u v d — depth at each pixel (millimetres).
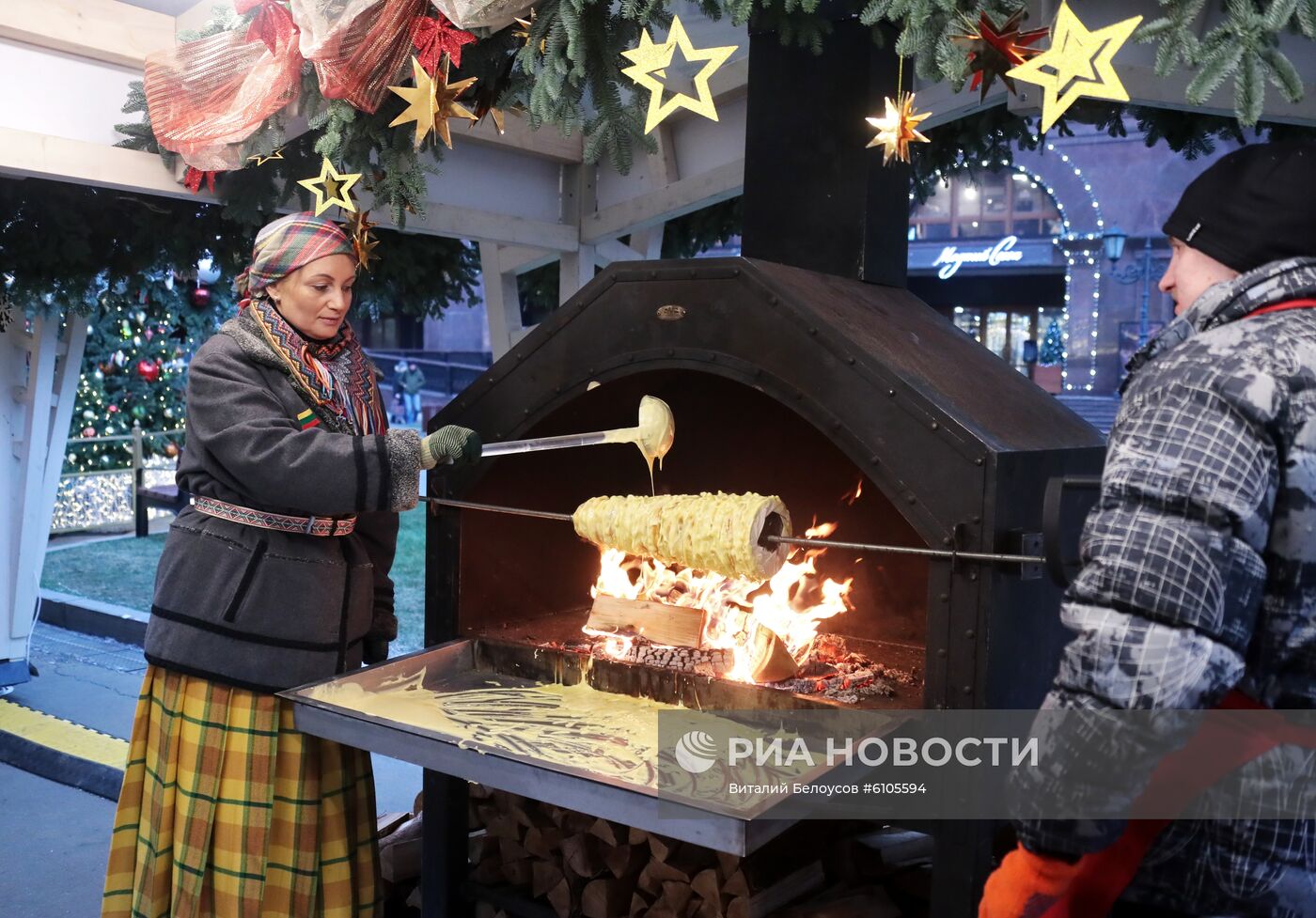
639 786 1681
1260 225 1344
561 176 3838
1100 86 1531
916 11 1673
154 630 2285
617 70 2092
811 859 2408
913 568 2527
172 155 3045
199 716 2240
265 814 2234
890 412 1896
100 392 9312
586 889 2465
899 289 2594
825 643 2502
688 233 4512
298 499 2143
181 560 2252
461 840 2605
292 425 2230
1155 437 1271
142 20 3078
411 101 2180
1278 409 1247
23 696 4707
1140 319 15773
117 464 9492
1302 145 1369
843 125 2447
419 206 2707
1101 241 15773
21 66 2867
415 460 2172
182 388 9891
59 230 3588
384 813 3605
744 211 2617
